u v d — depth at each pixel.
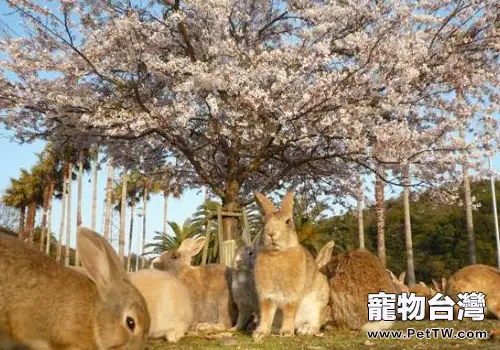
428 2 14.76
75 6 13.65
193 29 14.67
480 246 39.88
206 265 9.03
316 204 19.92
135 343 4.08
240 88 13.09
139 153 17.58
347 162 16.70
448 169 15.57
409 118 16.27
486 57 16.22
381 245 24.08
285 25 16.28
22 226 45.59
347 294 7.85
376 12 13.80
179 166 18.56
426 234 41.47
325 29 13.62
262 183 18.45
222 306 8.52
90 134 15.30
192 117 13.87
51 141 16.53
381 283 7.90
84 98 14.02
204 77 12.93
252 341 6.66
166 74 13.92
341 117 13.45
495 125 15.50
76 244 4.18
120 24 13.14
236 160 15.23
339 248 29.03
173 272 8.61
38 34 14.20
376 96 14.06
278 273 6.99
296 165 15.59
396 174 16.12
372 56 13.55
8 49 13.77
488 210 40.06
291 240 7.00
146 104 14.30
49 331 4.04
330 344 6.38
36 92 14.29
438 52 15.14
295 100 13.23
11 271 4.06
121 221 39.06
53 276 4.13
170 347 6.21
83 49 13.89
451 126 14.81
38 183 43.75
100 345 4.05
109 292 4.14
